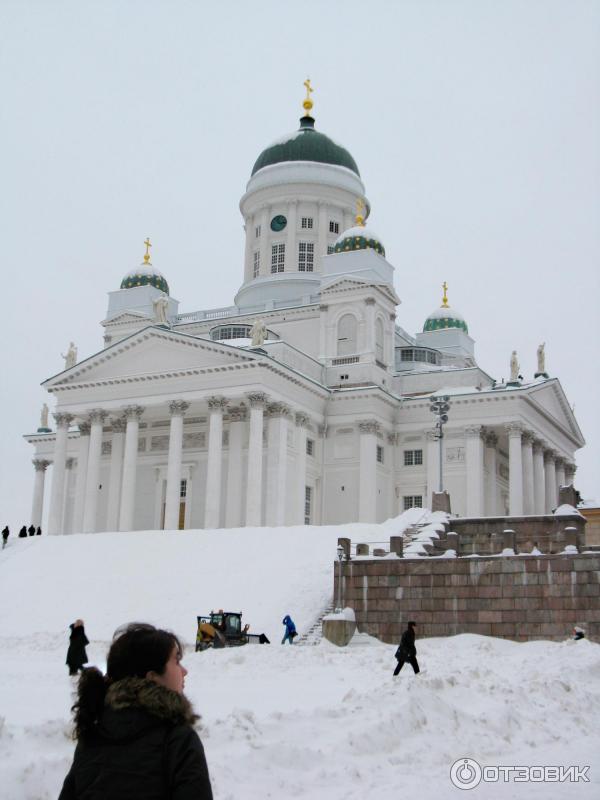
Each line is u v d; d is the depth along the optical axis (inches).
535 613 1955.0
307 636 1998.0
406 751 769.6
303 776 678.5
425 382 4020.7
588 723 972.6
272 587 2272.4
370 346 3868.1
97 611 2319.1
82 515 3841.0
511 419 3686.0
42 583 2576.3
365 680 1359.5
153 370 3641.7
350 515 3715.6
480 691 1061.8
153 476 3841.0
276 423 3489.2
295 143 4618.6
